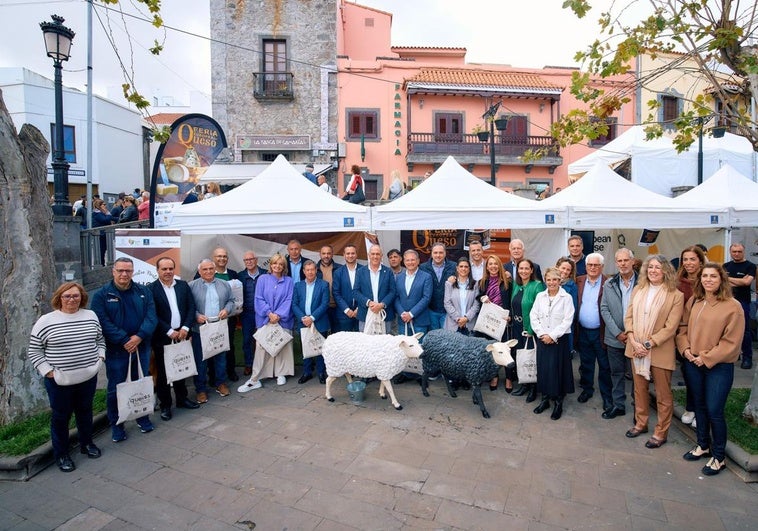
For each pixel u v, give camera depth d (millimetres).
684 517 3217
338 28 18750
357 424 4762
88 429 4188
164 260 5004
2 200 4648
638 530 3090
